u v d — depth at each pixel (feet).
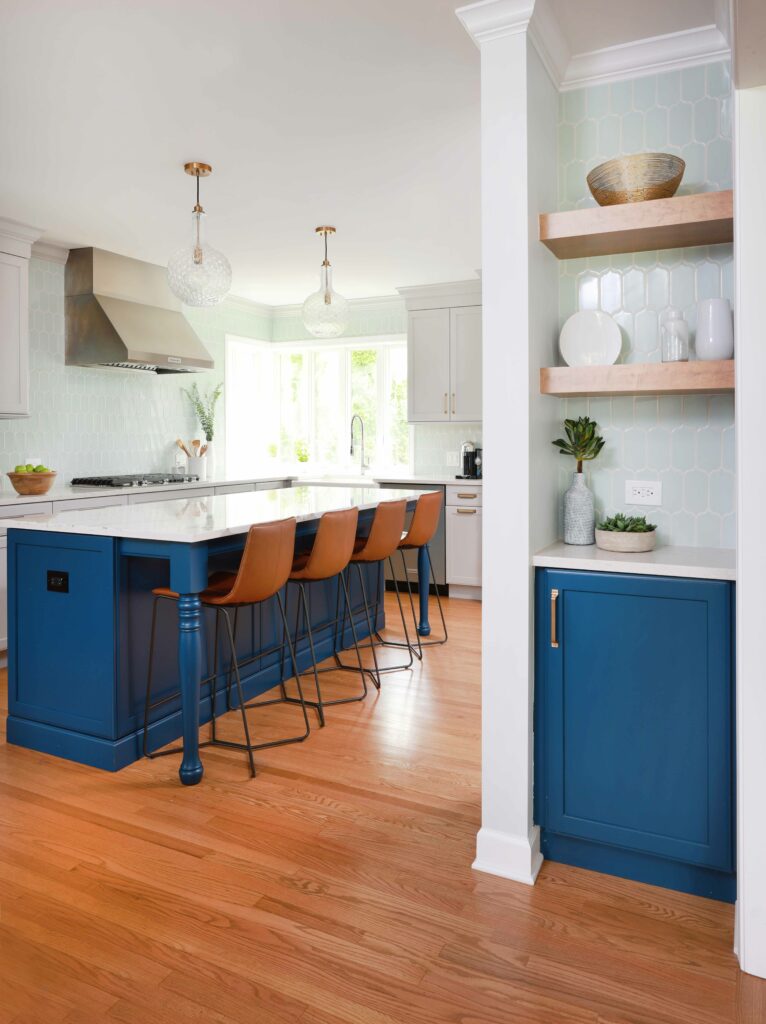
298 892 6.76
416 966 5.79
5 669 13.73
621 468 7.99
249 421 24.03
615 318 7.86
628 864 7.05
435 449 21.91
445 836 7.78
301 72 8.91
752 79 5.49
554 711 7.15
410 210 14.14
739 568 5.75
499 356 6.98
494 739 7.12
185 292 11.84
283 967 5.78
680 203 6.64
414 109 9.94
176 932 6.20
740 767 5.73
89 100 9.60
